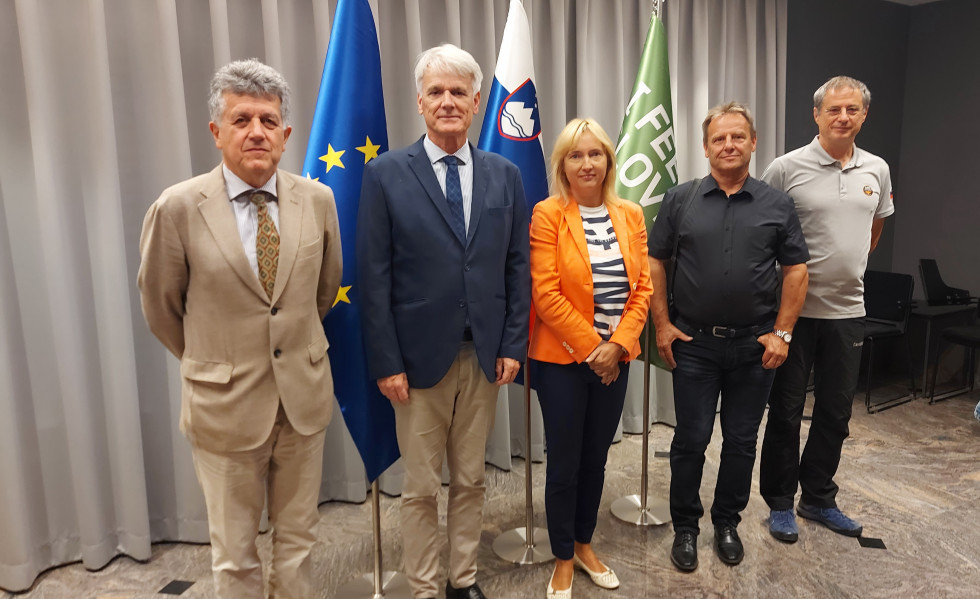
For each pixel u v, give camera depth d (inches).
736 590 81.0
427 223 66.7
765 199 81.0
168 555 92.2
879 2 168.6
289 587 65.3
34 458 85.4
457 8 106.5
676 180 99.6
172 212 55.7
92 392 87.4
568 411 74.3
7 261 80.5
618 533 95.5
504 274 72.5
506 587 82.5
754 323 81.4
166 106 86.1
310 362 62.4
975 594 79.5
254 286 58.1
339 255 67.2
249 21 95.1
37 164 79.0
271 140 56.2
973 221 165.2
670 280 89.3
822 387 93.4
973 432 134.0
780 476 94.2
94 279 86.3
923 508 101.7
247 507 61.9
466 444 73.1
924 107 173.3
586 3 119.4
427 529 73.1
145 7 86.1
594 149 72.8
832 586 81.5
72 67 82.4
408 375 68.9
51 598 81.8
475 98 68.6
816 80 161.8
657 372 139.9
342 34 73.8
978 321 158.2
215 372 58.2
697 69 134.6
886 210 94.7
